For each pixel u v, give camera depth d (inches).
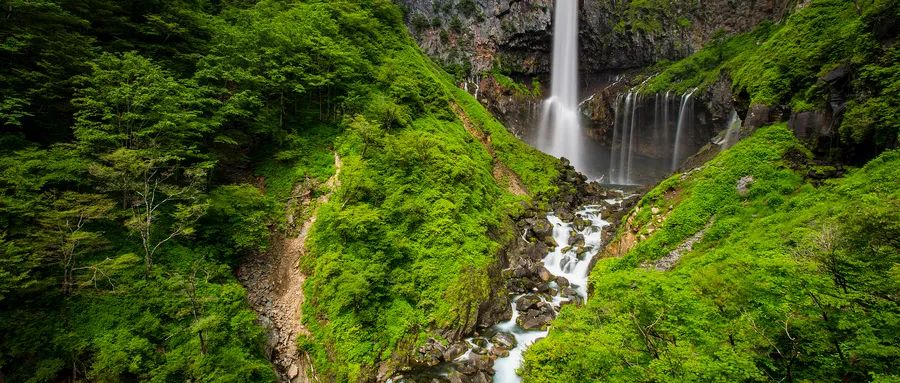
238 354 685.3
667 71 2330.2
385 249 909.2
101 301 658.8
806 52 1110.4
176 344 660.7
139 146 802.2
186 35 1130.0
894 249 384.5
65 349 587.8
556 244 1237.1
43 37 774.5
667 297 521.3
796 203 802.8
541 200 1521.9
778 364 362.9
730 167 1005.2
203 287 767.1
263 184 1058.1
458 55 2598.4
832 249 406.0
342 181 1032.2
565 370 437.7
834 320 356.5
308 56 1204.5
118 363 595.8
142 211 807.7
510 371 761.0
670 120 2138.3
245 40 1102.4
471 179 1207.6
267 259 921.5
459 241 978.7
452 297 872.9
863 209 444.8
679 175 1130.7
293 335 808.9
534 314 919.0
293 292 874.1
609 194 1712.6
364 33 1582.2
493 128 1831.9
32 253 608.4
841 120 900.0
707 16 2559.1
